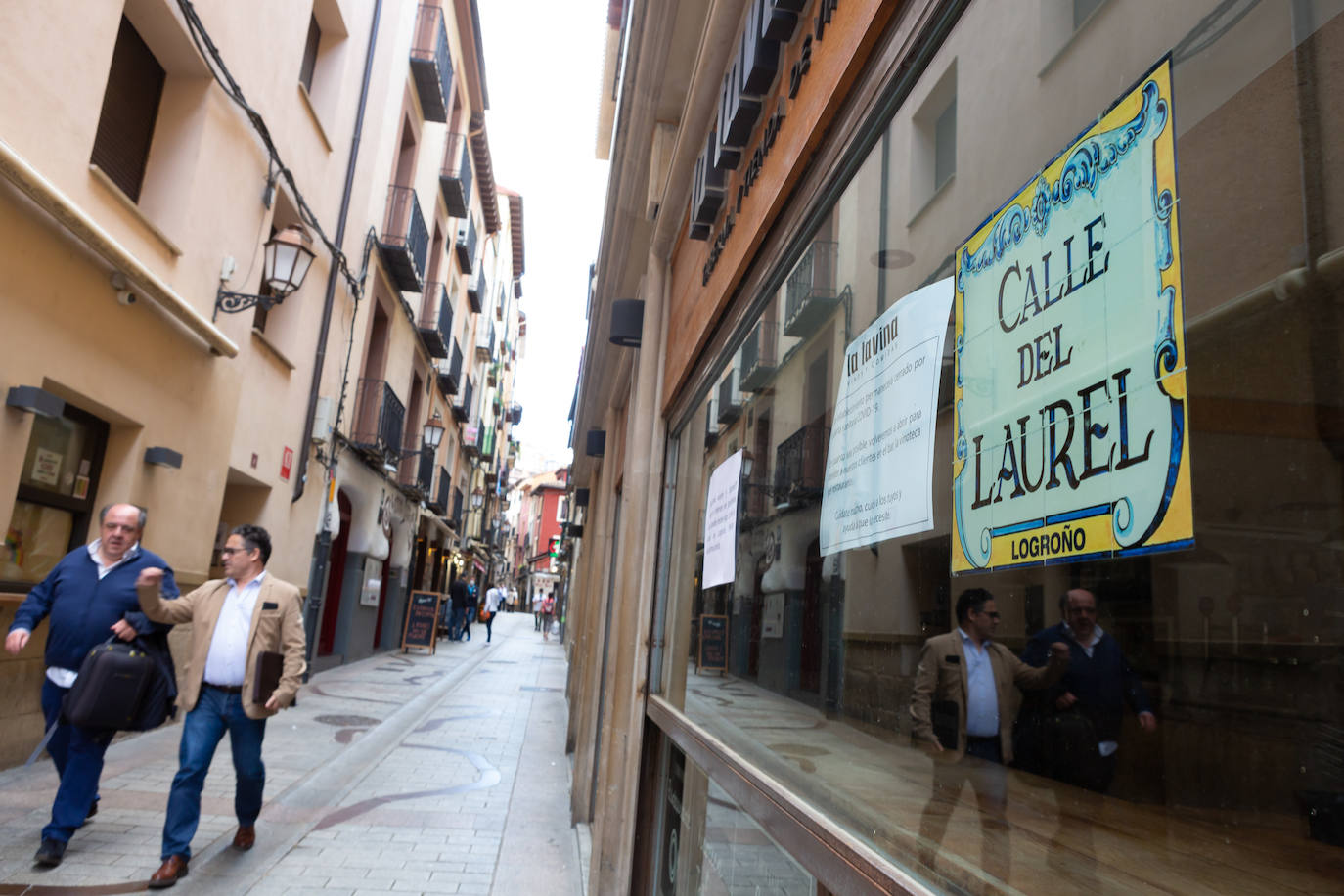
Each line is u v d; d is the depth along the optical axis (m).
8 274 5.23
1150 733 0.69
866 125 1.48
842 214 1.68
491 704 12.19
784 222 2.06
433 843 5.18
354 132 12.23
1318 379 0.57
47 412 5.45
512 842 5.33
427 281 19.81
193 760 4.21
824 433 1.71
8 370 5.31
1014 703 0.88
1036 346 0.90
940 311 1.17
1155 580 0.69
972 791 0.91
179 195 7.27
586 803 5.95
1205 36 0.69
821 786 1.44
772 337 2.20
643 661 3.92
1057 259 0.88
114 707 4.03
